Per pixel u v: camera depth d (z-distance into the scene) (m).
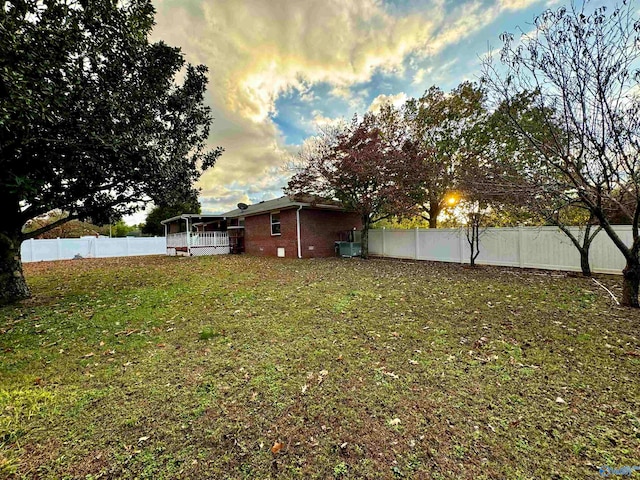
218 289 7.18
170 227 25.00
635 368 2.96
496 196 7.26
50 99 4.45
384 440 2.09
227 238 18.67
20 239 6.64
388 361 3.28
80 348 3.85
